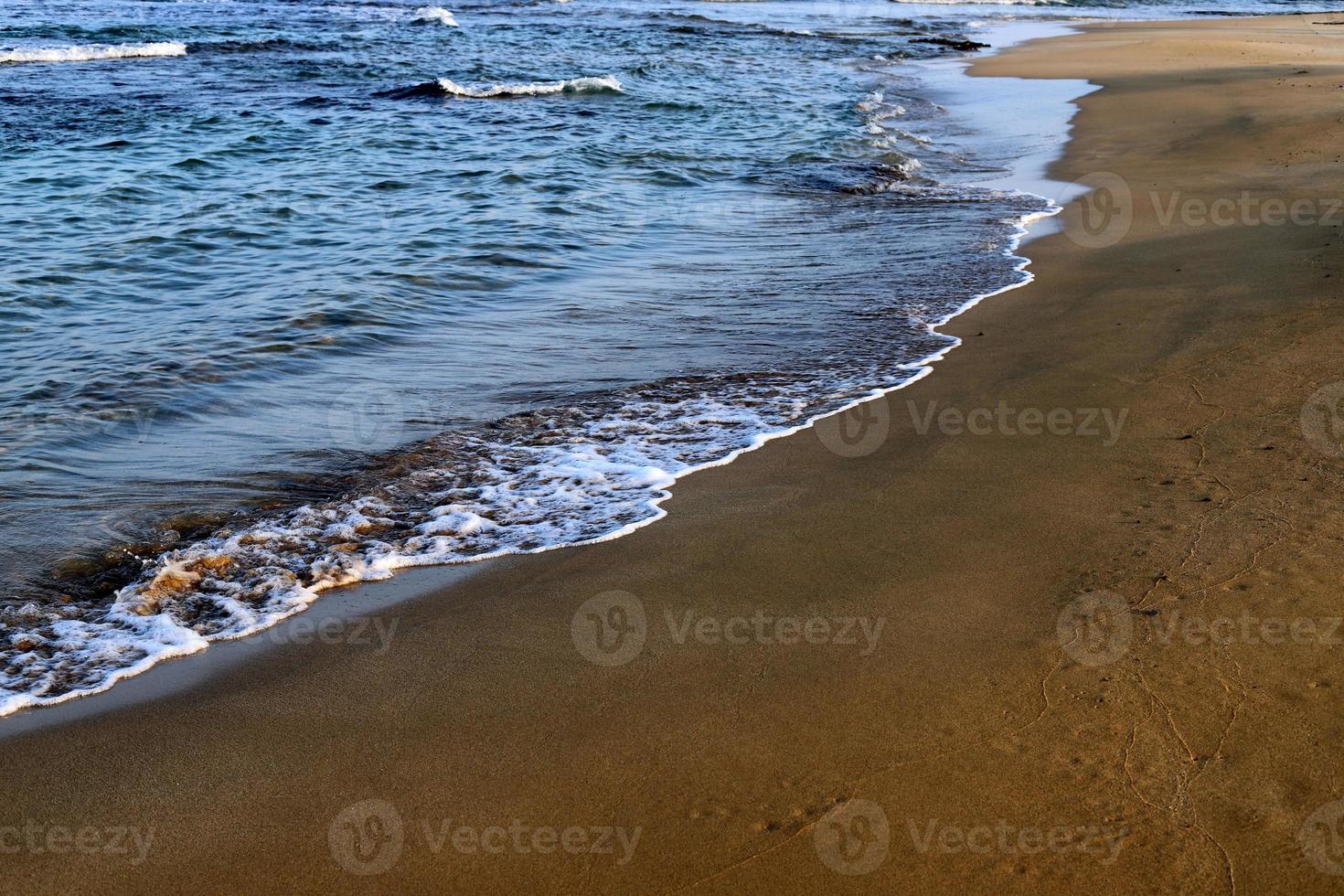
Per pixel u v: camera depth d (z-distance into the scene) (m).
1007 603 3.45
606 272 8.31
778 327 6.79
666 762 2.81
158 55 24.25
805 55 25.62
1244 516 3.83
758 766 2.77
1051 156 12.49
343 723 3.02
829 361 6.09
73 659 3.40
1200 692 2.93
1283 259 7.02
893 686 3.07
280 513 4.41
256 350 6.46
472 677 3.22
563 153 13.73
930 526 4.01
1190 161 11.13
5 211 10.48
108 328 6.95
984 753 2.77
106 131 15.23
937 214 9.92
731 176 12.23
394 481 4.69
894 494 4.30
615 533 4.12
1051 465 4.43
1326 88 15.02
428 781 2.77
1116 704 2.91
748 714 2.98
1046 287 7.20
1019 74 20.59
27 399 5.66
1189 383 5.12
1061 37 28.48
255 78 21.19
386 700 3.12
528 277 8.16
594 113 17.28
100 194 11.37
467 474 4.76
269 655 3.40
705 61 24.27
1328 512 3.80
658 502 4.38
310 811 2.68
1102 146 12.70
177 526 4.31
